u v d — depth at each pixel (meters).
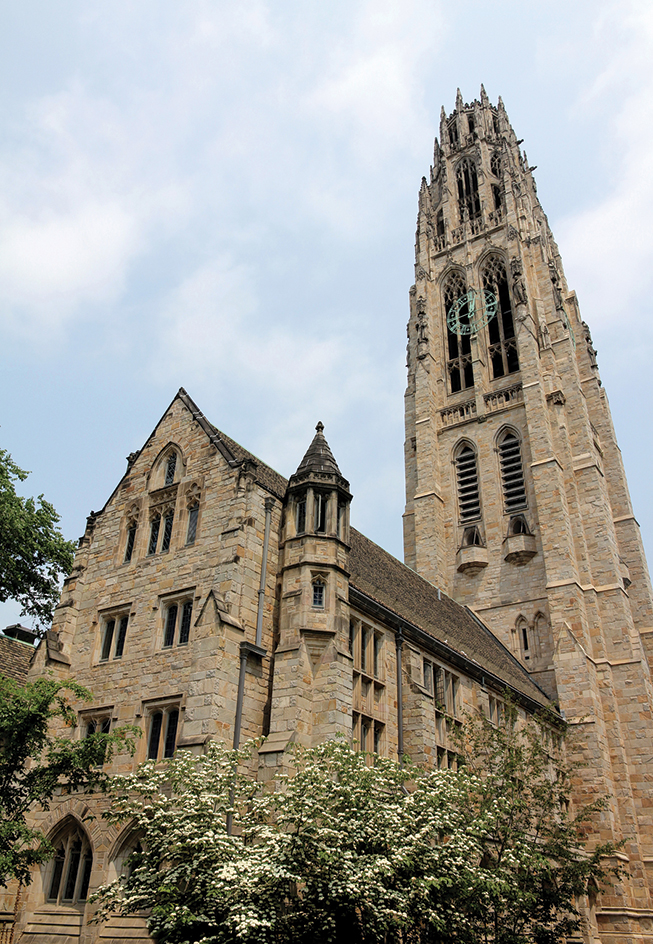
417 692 38.94
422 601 53.75
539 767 39.28
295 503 37.53
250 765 30.59
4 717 26.70
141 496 41.03
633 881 53.50
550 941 31.61
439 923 23.83
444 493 77.50
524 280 80.94
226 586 33.53
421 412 81.62
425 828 24.34
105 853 31.11
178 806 25.05
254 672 32.78
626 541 74.19
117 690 35.44
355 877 21.42
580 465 70.69
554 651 62.00
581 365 84.25
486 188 95.56
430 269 92.56
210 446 38.94
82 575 41.03
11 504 44.31
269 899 22.19
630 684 60.53
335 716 31.64
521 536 68.38
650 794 56.72
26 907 31.95
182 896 22.78
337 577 35.50
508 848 33.03
